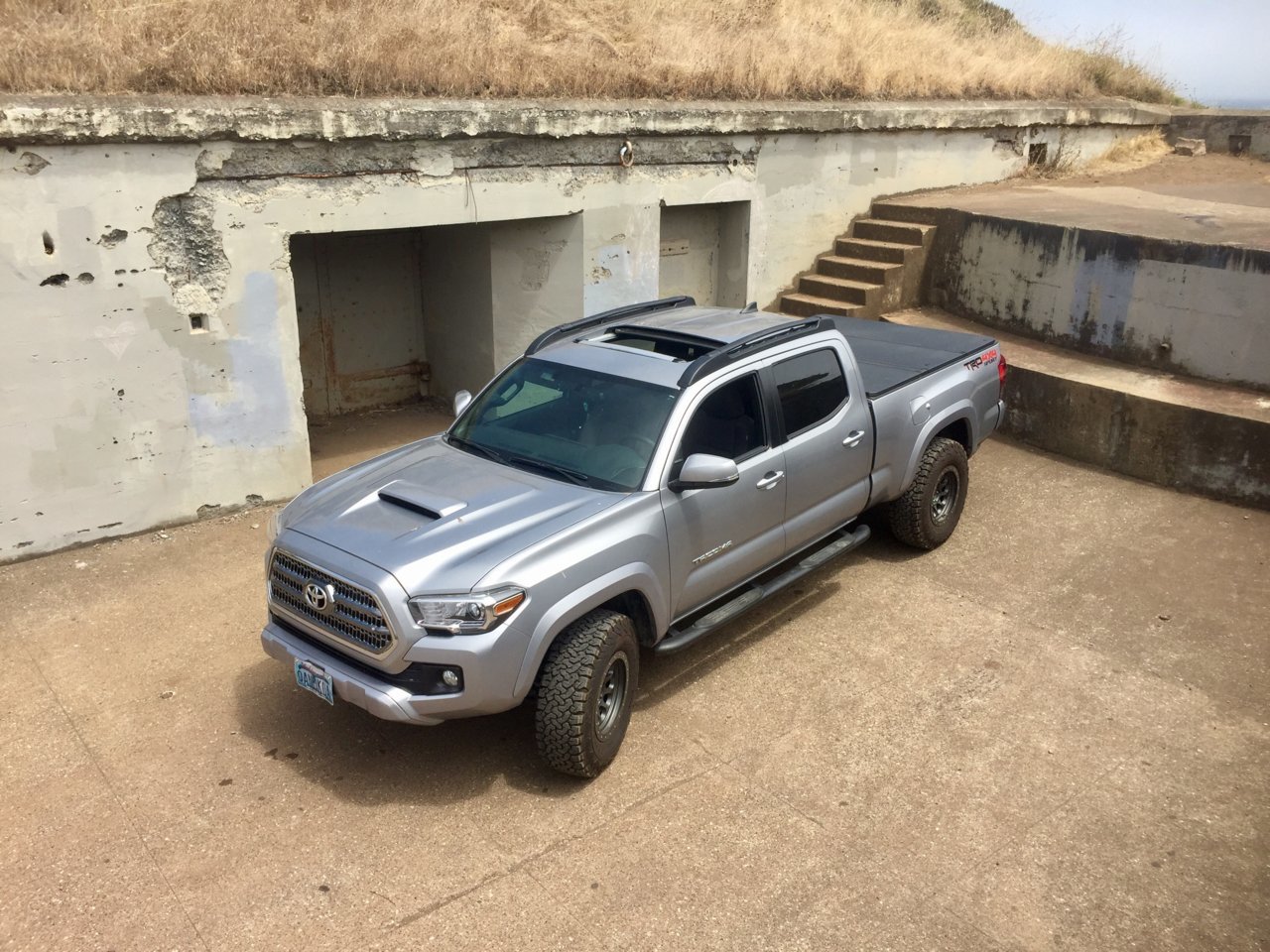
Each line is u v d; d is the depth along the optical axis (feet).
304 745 15.62
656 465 15.44
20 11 24.75
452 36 29.94
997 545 23.44
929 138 41.34
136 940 11.73
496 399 18.01
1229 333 27.63
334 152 24.18
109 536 22.77
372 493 15.44
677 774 15.02
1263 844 13.74
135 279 21.76
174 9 25.82
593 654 13.97
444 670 13.23
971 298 35.91
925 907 12.46
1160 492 26.63
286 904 12.32
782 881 12.85
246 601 20.21
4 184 19.70
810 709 16.79
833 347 19.35
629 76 32.12
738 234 36.22
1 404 20.65
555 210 29.32
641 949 11.71
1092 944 11.95
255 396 24.23
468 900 12.42
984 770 15.26
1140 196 39.93
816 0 51.26
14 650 18.30
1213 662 18.45
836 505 19.35
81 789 14.47
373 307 33.17
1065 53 54.29
